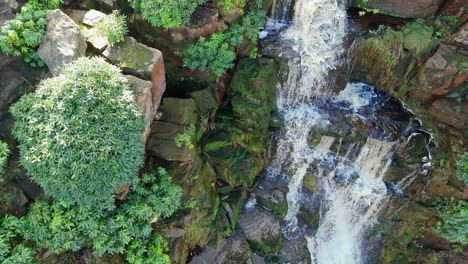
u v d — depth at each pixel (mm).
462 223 11820
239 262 11180
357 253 13469
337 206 13055
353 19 12375
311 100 12719
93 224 7645
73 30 8180
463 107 11680
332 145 12141
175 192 9055
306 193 12703
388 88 12680
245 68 11094
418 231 13117
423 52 11438
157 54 8633
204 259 10828
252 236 11609
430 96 12133
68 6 9227
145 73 8414
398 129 12188
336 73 12203
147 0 8719
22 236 7629
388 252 13352
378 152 12172
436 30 11586
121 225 7988
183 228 9648
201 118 10609
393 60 11789
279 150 12250
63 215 7551
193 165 10062
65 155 6887
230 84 11289
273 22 12523
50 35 8078
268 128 11992
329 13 12094
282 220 12211
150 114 9023
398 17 11914
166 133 9555
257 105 11180
